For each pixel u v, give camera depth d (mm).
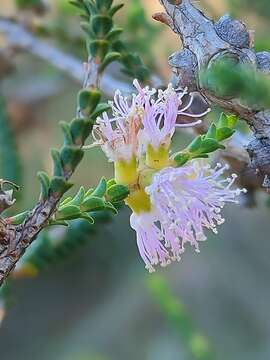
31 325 616
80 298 618
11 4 361
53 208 145
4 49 296
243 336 546
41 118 397
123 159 151
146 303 589
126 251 594
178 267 565
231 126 152
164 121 152
